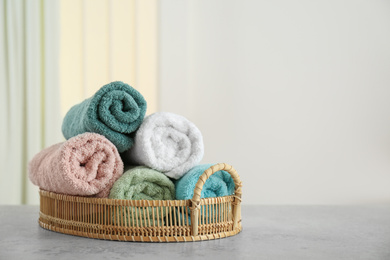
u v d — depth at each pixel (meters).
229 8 2.09
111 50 1.95
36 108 1.86
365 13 2.09
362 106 2.09
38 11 1.87
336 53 2.09
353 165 2.09
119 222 0.74
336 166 2.10
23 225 0.92
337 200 2.10
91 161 0.77
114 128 0.79
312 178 2.10
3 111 1.85
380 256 0.68
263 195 2.09
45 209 0.88
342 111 2.09
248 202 2.09
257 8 2.09
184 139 0.81
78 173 0.76
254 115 2.09
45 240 0.76
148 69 2.00
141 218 0.73
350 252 0.70
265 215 1.07
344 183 2.09
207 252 0.68
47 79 1.87
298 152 2.10
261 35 2.09
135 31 1.98
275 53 2.10
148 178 0.77
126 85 0.81
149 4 2.00
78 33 1.93
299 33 2.10
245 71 2.09
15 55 1.86
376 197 2.09
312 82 2.10
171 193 0.79
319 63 2.10
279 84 2.09
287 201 2.10
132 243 0.73
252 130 2.09
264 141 2.09
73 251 0.68
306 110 2.10
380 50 2.09
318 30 2.09
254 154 2.09
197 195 0.73
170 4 2.02
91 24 1.94
